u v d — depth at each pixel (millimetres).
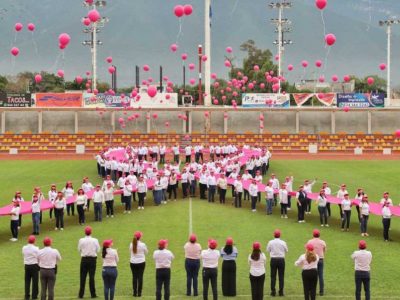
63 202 33000
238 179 40562
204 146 72188
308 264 19594
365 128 83562
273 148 74750
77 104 79438
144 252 21250
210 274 20281
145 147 59938
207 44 82188
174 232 31969
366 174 55656
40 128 81625
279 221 35375
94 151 72875
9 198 43094
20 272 24453
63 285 22625
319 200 34000
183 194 44375
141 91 80312
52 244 29359
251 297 21031
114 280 20016
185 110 79125
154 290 21969
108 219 36062
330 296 21156
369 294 19969
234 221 35219
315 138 77188
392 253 27656
